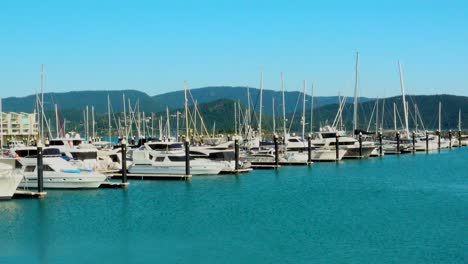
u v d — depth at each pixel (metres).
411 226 45.34
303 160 99.25
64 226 45.91
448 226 45.19
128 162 81.69
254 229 44.62
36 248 39.19
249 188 68.00
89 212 51.72
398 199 59.66
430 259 35.69
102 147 115.12
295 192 64.81
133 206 54.81
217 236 42.34
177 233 43.41
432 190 67.19
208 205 55.69
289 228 44.88
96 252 38.16
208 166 78.94
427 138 139.50
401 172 88.12
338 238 41.44
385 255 36.69
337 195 62.62
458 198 60.50
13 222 47.34
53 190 62.75
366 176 82.44
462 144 170.88
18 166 63.78
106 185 65.81
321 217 49.31
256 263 35.41
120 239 41.56
